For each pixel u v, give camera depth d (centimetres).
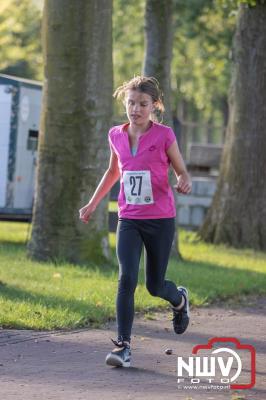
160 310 2017
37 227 2689
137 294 2123
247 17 3778
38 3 6456
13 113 3284
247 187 3775
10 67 7106
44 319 1758
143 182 1422
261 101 3775
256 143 3781
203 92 6606
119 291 1430
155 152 1420
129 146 1434
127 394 1262
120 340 1430
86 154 2648
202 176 4750
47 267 2538
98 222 2673
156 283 1477
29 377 1347
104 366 1438
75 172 2650
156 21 3008
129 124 1446
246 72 3788
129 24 6109
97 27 2639
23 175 3356
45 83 2673
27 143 3359
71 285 2227
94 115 2647
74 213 2653
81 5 2623
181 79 6512
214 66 6278
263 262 3306
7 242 3412
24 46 6869
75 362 1460
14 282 2222
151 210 1430
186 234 4069
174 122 3828
